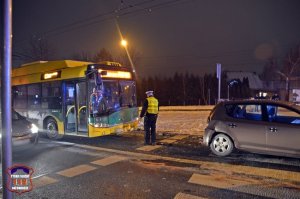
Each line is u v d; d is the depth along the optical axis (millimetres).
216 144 8047
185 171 6629
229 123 7785
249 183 5719
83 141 11172
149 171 6719
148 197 5133
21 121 9969
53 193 5453
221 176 6191
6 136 2492
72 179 6293
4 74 2459
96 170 6938
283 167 6793
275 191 5281
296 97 43094
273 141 7129
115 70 10922
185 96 52500
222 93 53656
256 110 7570
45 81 12102
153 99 9961
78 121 10727
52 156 8578
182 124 15625
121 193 5363
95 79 10086
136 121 11766
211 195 5137
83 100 10539
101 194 5348
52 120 11836
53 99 11750
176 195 5180
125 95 11336
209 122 8203
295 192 5230
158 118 20250
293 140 6887
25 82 13133
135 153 8648
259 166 6906
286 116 7242
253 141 7406
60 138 11836
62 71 11367
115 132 10766
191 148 9180
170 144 9930
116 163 7543
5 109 2477
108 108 10523
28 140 9469
